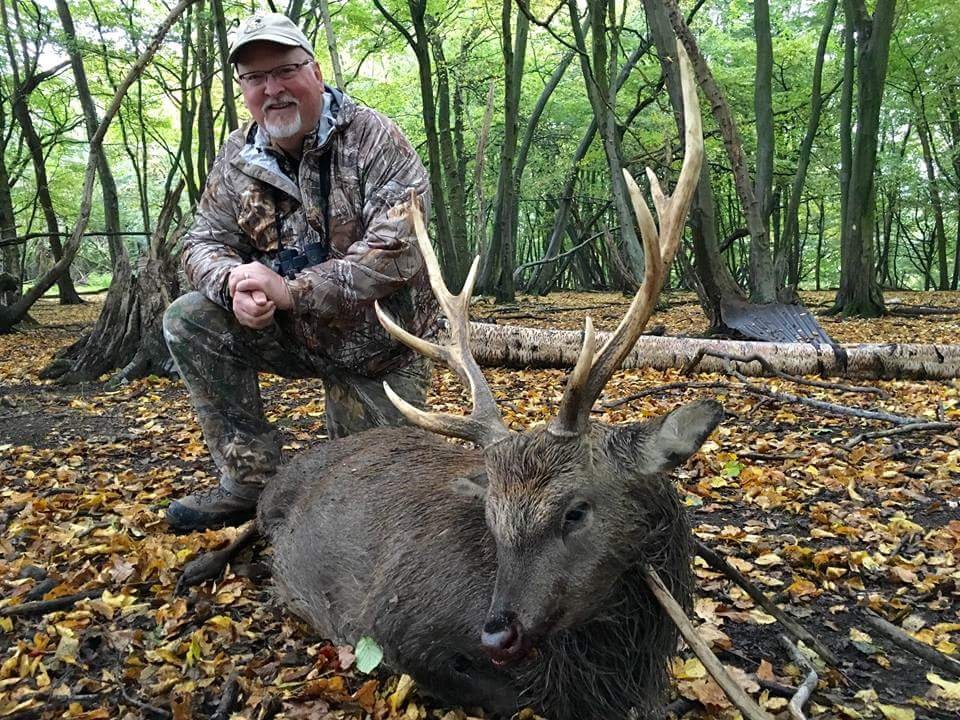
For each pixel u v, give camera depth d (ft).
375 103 36.35
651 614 3.74
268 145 5.74
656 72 32.24
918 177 37.58
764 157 21.24
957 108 34.60
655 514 3.68
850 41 22.36
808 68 32.24
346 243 5.77
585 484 3.39
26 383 13.10
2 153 25.63
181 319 5.84
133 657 4.43
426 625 3.88
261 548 5.80
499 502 3.39
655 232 3.45
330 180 5.67
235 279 5.34
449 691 3.98
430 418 3.77
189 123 28.71
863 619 4.83
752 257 17.20
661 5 16.34
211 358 5.91
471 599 3.78
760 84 21.02
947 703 4.02
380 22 30.27
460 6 32.78
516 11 30.17
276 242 5.77
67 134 42.04
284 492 5.34
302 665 4.39
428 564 3.96
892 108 34.60
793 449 8.36
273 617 4.93
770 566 5.55
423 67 25.22
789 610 4.91
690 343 13.48
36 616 4.99
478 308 26.71
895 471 7.43
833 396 11.23
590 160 34.91
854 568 5.49
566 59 31.55
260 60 5.25
